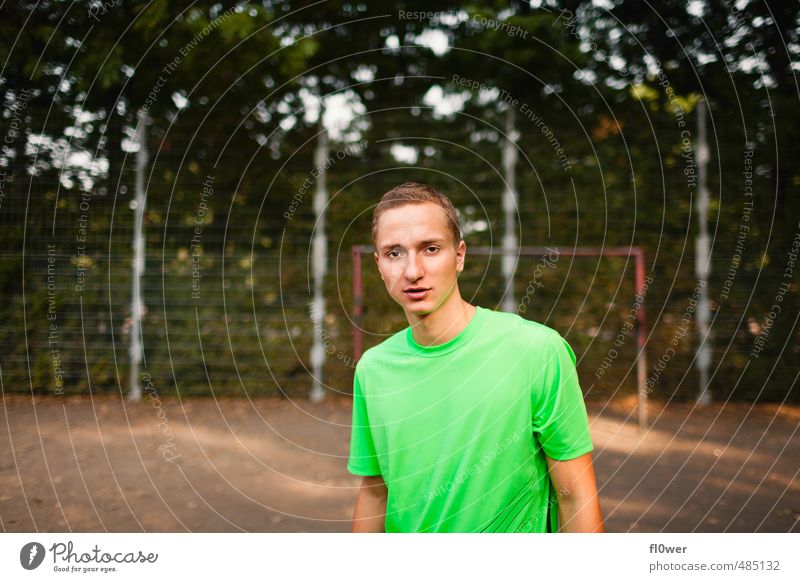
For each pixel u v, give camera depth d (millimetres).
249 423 4902
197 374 5746
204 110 5672
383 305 5785
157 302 5742
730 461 3803
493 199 5742
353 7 5453
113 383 5711
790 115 5484
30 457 3914
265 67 5289
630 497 3158
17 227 5613
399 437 1263
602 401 5539
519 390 1210
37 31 5105
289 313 5809
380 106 5766
